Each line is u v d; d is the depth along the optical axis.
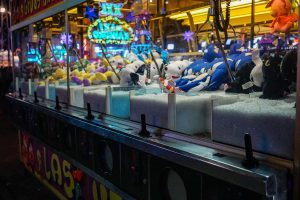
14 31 4.00
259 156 1.02
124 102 1.83
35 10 3.10
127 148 1.54
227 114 1.15
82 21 2.92
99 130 1.75
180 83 1.73
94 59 3.06
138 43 2.71
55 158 2.62
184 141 1.30
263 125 1.03
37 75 3.52
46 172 2.88
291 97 1.22
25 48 3.85
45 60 3.34
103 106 2.00
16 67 4.14
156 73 2.07
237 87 1.45
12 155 4.83
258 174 0.90
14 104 3.50
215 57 1.88
